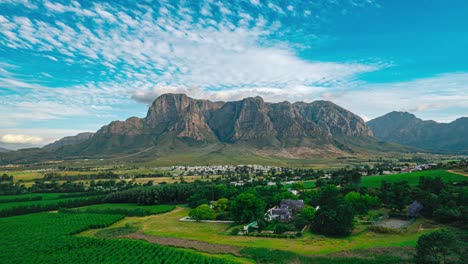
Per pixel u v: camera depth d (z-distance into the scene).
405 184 147.25
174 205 173.38
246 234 99.00
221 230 108.62
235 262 71.19
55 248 87.19
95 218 131.25
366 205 127.12
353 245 82.75
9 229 112.56
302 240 90.12
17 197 183.38
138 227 118.06
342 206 98.00
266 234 97.06
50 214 146.00
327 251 78.62
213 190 171.00
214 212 131.62
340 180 199.12
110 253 81.44
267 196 152.38
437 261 60.06
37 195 193.75
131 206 170.12
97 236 105.25
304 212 110.69
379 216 114.31
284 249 81.94
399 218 111.44
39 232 107.38
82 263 74.19
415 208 107.56
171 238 99.19
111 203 181.88
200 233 105.25
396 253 72.62
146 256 77.62
